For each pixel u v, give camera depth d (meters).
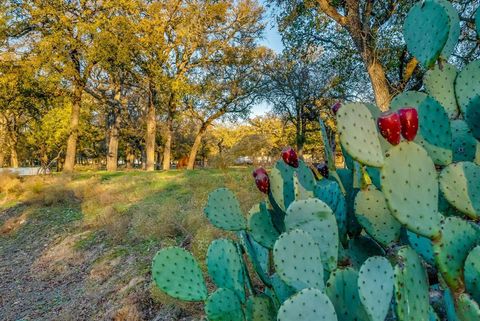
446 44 1.80
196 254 4.82
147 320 4.18
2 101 18.42
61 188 12.39
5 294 6.18
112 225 7.79
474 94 1.70
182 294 1.72
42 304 5.55
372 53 8.53
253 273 3.55
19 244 8.85
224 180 10.43
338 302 1.32
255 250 1.98
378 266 1.19
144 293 4.69
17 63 17.20
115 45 16.84
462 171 1.40
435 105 1.57
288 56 12.88
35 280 6.58
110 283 5.52
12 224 10.38
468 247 1.21
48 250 7.93
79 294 5.57
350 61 11.38
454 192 1.40
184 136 38.53
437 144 1.58
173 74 20.25
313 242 1.32
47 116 30.28
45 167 20.67
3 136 31.05
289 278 1.29
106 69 18.47
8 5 16.47
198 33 20.42
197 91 20.84
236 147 14.72
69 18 16.94
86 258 6.88
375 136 1.22
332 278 1.33
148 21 17.50
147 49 17.62
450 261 1.20
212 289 3.94
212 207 1.86
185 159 37.03
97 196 11.38
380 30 8.68
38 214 10.70
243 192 7.19
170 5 19.17
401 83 9.30
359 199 1.50
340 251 1.61
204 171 15.05
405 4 8.38
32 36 17.45
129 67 18.22
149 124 22.58
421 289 1.19
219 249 1.83
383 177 1.19
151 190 11.51
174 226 6.60
